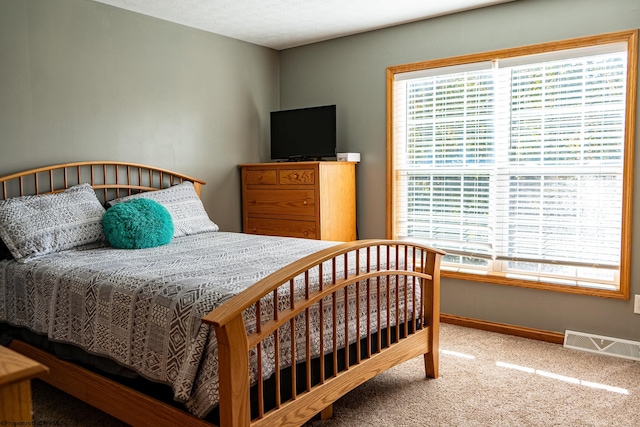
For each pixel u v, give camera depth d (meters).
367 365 2.25
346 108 4.25
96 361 2.13
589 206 3.22
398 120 4.00
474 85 3.61
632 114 2.98
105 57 3.39
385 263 2.49
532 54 3.32
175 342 1.78
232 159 4.30
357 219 4.25
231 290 1.85
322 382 2.00
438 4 3.43
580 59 3.17
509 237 3.55
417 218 3.97
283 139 4.34
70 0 3.19
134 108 3.57
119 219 2.93
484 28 3.50
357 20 3.78
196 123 3.99
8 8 2.92
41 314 2.39
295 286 1.94
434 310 2.71
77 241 2.85
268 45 4.50
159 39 3.70
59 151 3.18
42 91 3.09
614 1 3.02
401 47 3.90
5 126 2.93
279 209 4.08
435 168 3.85
